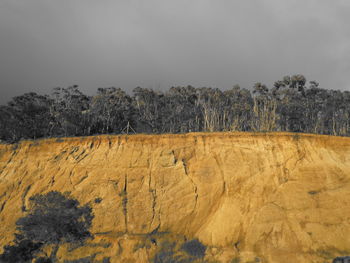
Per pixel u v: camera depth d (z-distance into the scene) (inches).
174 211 1160.8
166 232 1115.3
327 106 2488.9
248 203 1136.2
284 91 2367.1
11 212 1266.0
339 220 1055.6
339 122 2468.0
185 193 1202.0
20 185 1378.0
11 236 1165.7
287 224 1055.6
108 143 1434.5
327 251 980.6
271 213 1085.8
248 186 1186.0
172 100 2469.2
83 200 1227.2
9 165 1489.9
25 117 2059.5
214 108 2330.2
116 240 1094.4
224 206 1149.1
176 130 2332.7
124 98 2338.8
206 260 1000.9
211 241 1064.2
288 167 1251.8
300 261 958.4
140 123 2399.1
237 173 1227.2
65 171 1365.7
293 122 2504.9
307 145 1337.4
